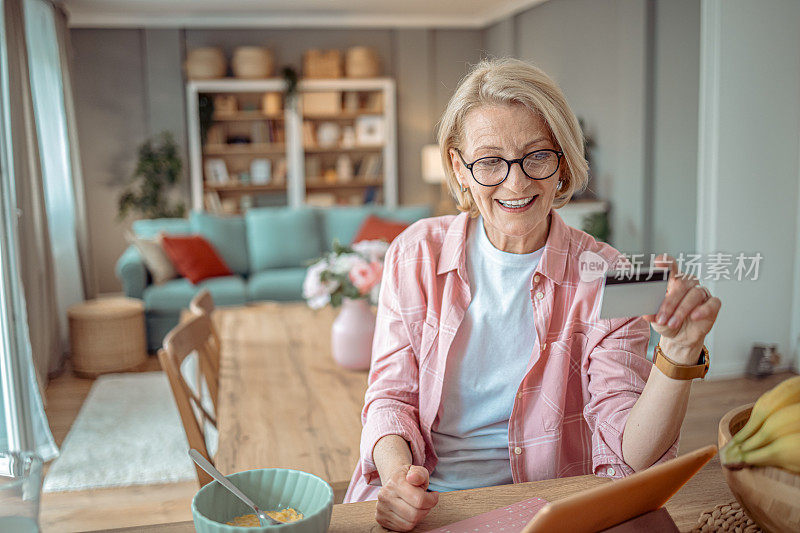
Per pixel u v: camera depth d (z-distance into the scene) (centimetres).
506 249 120
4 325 303
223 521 84
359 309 217
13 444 304
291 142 745
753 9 388
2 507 71
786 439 67
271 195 756
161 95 719
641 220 510
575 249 121
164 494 283
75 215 544
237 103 753
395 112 775
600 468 106
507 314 120
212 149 739
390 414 117
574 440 121
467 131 111
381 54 775
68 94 542
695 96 455
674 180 483
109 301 491
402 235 130
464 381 122
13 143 391
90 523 259
